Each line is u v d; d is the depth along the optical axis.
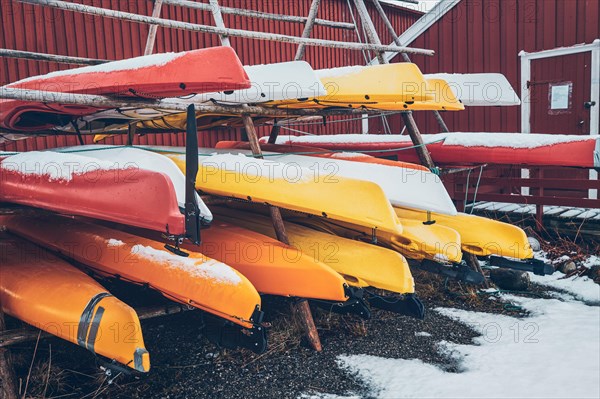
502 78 5.86
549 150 5.46
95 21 7.16
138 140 7.85
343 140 6.98
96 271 3.82
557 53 7.64
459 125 8.76
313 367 3.48
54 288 3.17
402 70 4.28
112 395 3.16
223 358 3.61
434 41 8.88
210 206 4.93
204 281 3.22
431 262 4.50
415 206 4.42
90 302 2.95
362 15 5.85
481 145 5.94
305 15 9.91
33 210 3.46
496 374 3.35
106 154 4.07
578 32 7.46
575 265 5.76
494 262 4.94
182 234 2.73
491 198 7.12
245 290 3.12
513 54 8.09
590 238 6.54
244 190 3.91
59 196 3.24
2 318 3.06
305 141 7.33
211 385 3.26
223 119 5.70
